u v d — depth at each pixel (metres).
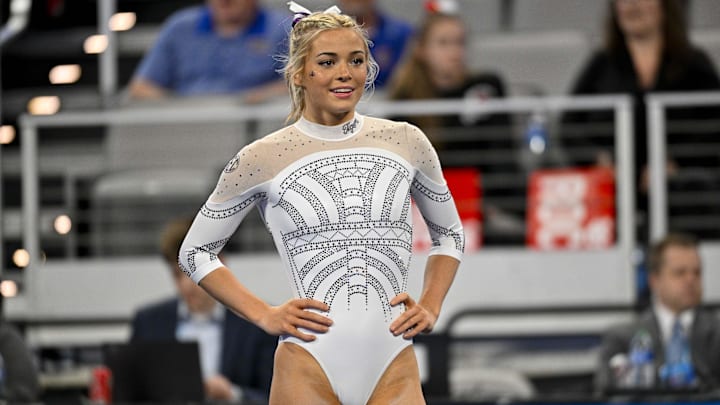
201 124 25.80
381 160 11.16
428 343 18.31
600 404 17.44
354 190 11.02
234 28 26.48
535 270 23.59
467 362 23.30
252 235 25.12
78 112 24.16
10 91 30.77
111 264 24.44
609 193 23.39
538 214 23.64
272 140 11.20
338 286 10.91
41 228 25.62
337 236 10.94
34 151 24.22
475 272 23.67
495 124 23.89
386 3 30.95
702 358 19.53
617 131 23.33
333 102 10.93
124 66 30.36
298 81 11.11
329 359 10.83
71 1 32.66
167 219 24.77
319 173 11.05
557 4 31.23
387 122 11.43
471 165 24.08
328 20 11.06
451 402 17.55
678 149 23.94
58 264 24.44
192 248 11.18
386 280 10.98
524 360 23.38
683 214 23.81
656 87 24.30
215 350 20.23
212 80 26.42
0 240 24.89
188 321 20.41
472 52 28.70
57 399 22.02
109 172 25.16
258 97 25.45
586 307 20.25
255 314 10.91
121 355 18.25
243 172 11.12
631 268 23.33
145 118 23.89
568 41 28.73
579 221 23.53
